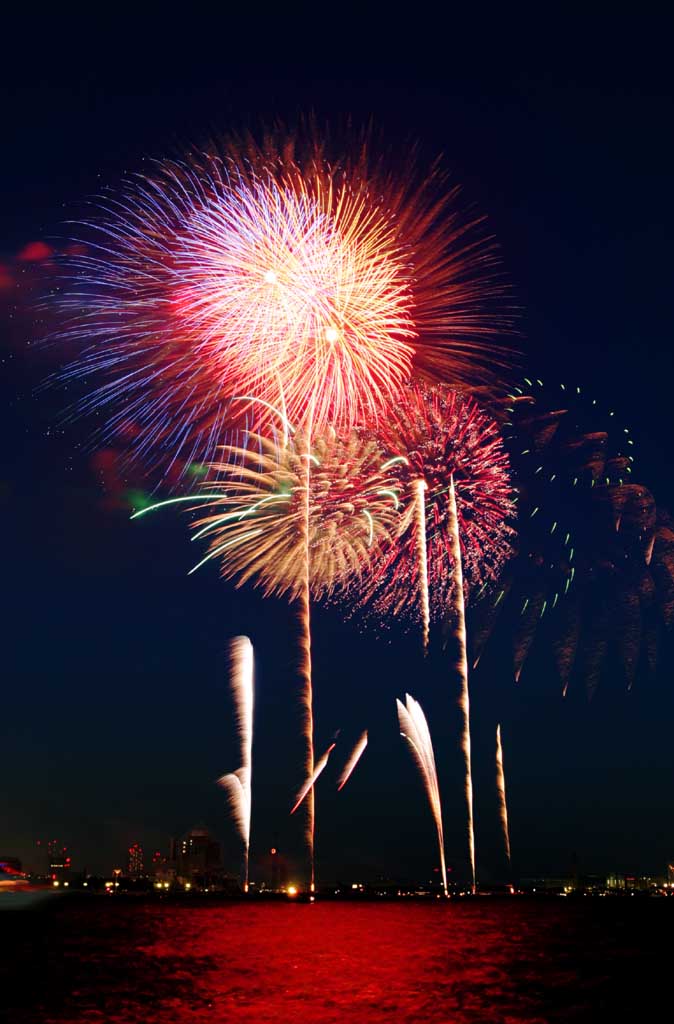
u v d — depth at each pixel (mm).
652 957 60531
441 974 52125
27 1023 38156
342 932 77375
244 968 54031
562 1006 42875
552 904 120125
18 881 115688
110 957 59344
